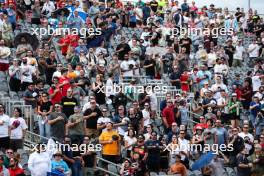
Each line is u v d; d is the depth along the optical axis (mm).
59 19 55562
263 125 49281
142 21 60375
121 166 42344
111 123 43219
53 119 42094
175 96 49531
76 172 40656
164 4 62094
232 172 45719
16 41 49719
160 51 54094
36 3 55625
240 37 62812
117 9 60094
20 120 41062
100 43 53281
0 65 48062
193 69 52594
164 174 43031
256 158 45219
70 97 44219
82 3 58875
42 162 39156
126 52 52688
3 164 38719
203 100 49562
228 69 57062
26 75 46500
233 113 49906
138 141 42719
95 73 50406
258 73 54125
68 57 50844
